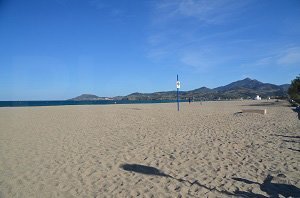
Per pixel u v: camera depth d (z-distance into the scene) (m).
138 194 5.12
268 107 33.22
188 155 7.78
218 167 6.60
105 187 5.50
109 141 10.13
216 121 16.20
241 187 5.31
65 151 8.55
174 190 5.27
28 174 6.34
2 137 11.29
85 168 6.74
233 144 9.09
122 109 32.81
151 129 13.16
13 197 5.08
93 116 21.72
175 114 23.00
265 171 6.20
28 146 9.36
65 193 5.25
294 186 5.28
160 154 7.96
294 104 33.38
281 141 9.45
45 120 18.53
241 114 20.44
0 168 6.80
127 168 6.69
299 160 7.01
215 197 4.91
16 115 23.14
